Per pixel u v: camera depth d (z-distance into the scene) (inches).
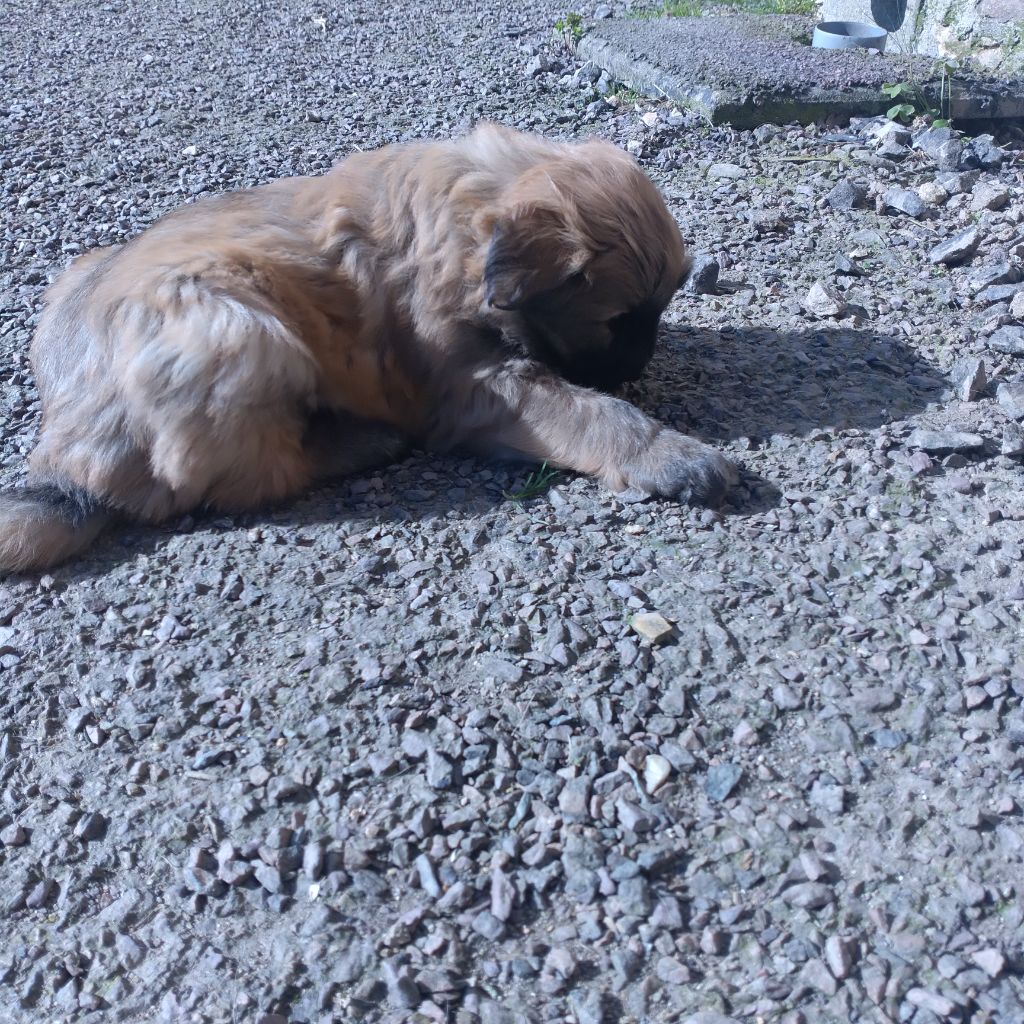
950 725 15.1
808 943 12.8
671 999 12.4
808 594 17.3
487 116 38.6
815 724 15.2
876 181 31.2
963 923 12.8
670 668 16.1
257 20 53.4
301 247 20.9
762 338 24.5
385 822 14.5
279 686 16.5
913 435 20.6
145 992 13.2
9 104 42.6
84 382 20.0
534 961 12.9
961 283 26.2
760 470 20.2
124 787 15.5
